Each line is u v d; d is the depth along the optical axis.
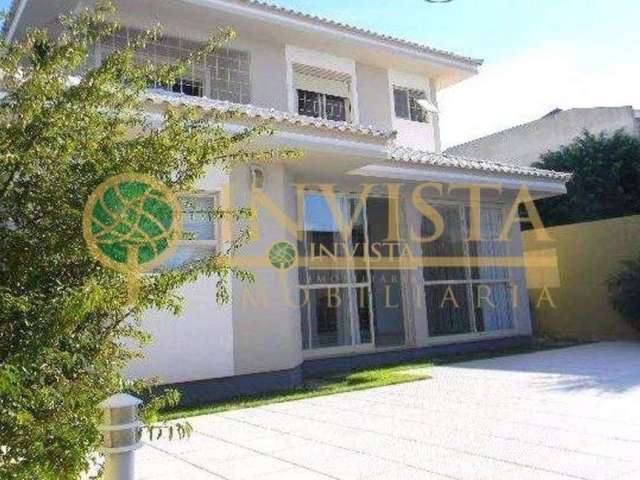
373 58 13.75
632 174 19.50
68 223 2.85
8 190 2.77
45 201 2.83
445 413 6.31
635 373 8.55
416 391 7.76
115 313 3.08
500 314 13.77
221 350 7.75
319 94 13.16
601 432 5.22
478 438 5.19
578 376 8.45
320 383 9.21
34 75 2.85
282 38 12.21
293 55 12.55
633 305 13.22
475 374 9.05
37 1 10.07
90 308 2.64
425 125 14.97
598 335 14.71
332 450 5.01
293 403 7.25
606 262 14.70
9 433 2.51
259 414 6.64
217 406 7.15
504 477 4.08
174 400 3.43
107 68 3.12
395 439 5.29
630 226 14.32
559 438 5.07
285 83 12.31
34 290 2.77
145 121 3.44
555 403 6.57
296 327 9.08
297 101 12.75
